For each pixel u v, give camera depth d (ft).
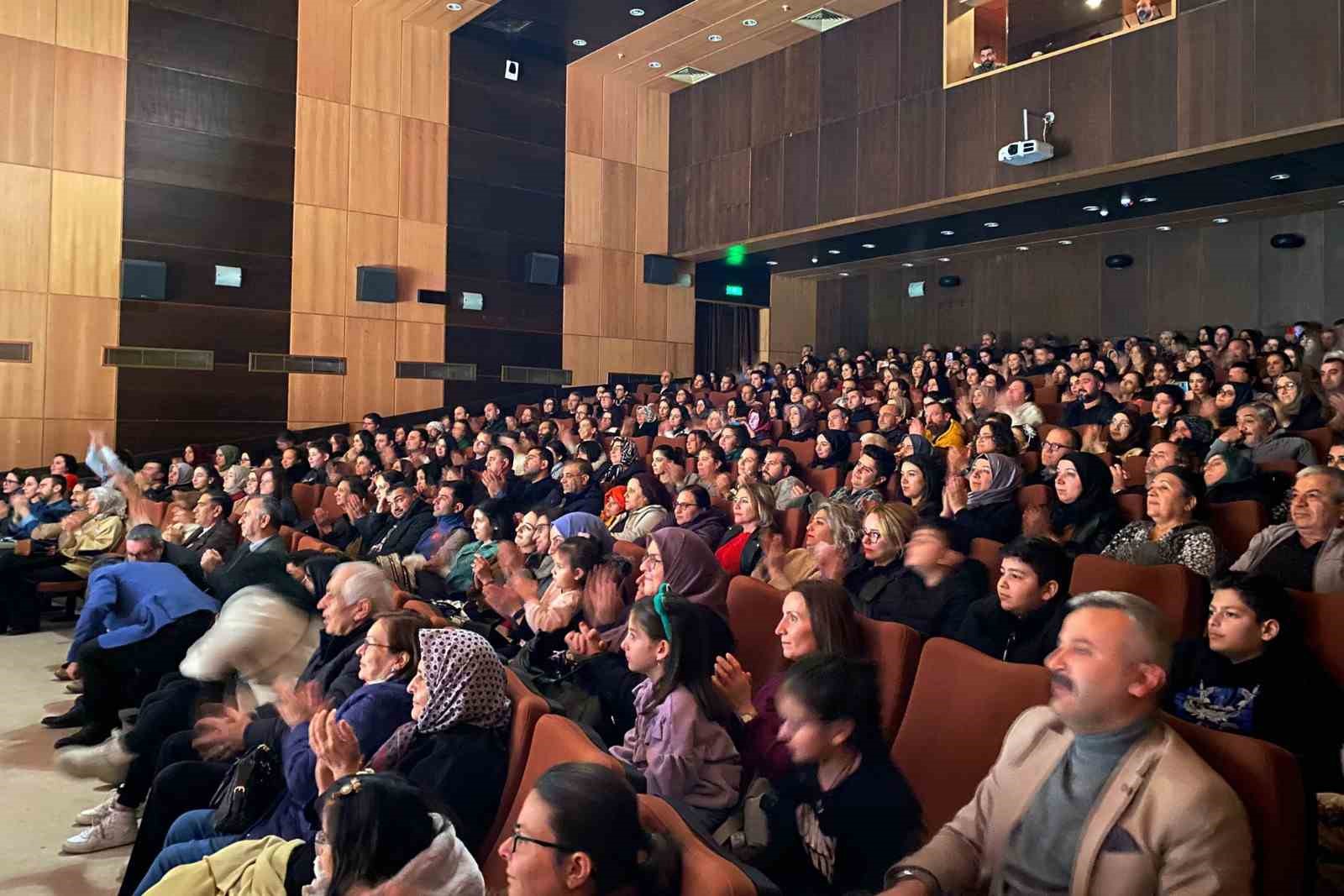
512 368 40.19
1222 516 11.86
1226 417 19.45
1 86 29.84
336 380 35.86
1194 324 36.86
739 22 35.45
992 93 30.12
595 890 4.33
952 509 13.73
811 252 42.50
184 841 7.47
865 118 34.32
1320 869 6.15
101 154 31.35
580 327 42.09
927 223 35.19
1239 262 35.76
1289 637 7.17
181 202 32.68
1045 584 8.44
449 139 38.50
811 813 5.78
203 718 9.42
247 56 34.06
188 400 32.83
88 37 31.17
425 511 19.34
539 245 40.86
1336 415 17.26
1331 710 7.05
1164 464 13.32
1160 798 4.64
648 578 10.17
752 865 5.97
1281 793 4.71
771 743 6.58
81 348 31.01
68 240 30.81
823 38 36.14
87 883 8.95
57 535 20.74
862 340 48.55
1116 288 39.06
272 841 6.55
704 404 31.60
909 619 9.88
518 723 6.71
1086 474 12.42
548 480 21.26
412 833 4.90
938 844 5.36
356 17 36.37
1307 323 25.80
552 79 41.14
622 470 21.81
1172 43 25.91
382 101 36.94
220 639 9.42
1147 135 26.37
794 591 7.53
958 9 31.27
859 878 5.50
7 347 29.81
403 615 8.03
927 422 21.08
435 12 36.27
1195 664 7.41
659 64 40.45
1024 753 5.29
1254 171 27.40
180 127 32.65
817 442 21.06
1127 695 4.78
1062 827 4.87
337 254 35.91
